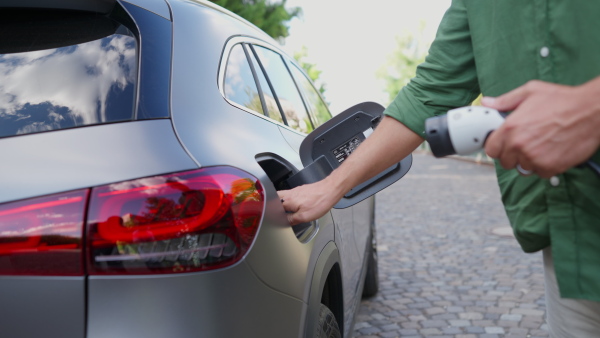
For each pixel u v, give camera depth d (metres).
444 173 19.44
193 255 1.34
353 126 1.67
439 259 5.96
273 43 2.90
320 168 1.65
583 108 0.84
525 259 5.82
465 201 10.96
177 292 1.31
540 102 0.87
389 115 1.40
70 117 1.47
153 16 1.75
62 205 1.30
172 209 1.34
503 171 1.20
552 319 1.21
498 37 1.13
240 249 1.41
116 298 1.29
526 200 1.13
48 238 1.29
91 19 1.72
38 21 1.72
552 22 1.03
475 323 4.04
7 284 1.28
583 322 1.14
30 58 1.62
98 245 1.29
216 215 1.37
